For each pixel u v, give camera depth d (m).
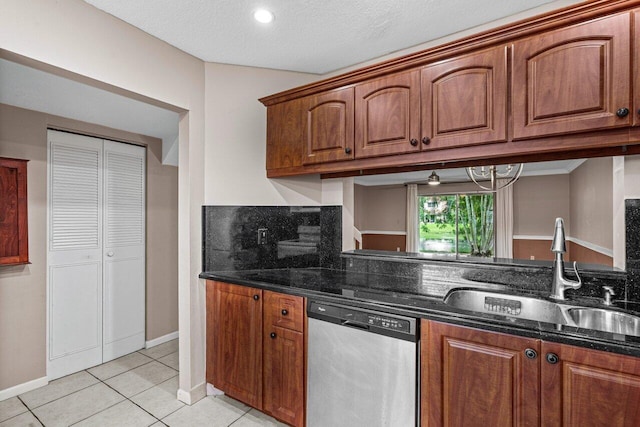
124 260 2.87
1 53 1.34
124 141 2.85
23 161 2.18
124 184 2.87
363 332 1.50
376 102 1.77
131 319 2.91
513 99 1.39
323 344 1.62
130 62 1.77
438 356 1.32
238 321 1.97
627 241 1.46
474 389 1.24
